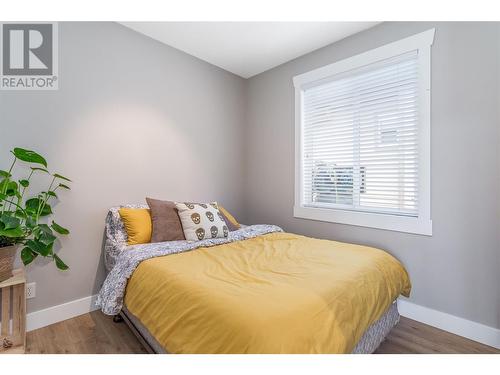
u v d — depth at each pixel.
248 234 2.30
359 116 2.41
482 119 1.75
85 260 2.15
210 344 1.01
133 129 2.40
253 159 3.36
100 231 2.22
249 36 2.48
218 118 3.12
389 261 1.77
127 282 1.59
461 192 1.85
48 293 1.98
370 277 1.48
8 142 1.82
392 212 2.25
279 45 2.62
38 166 1.92
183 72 2.76
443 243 1.93
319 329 1.03
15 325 1.69
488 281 1.75
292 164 2.93
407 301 2.11
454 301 1.89
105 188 2.24
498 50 1.69
